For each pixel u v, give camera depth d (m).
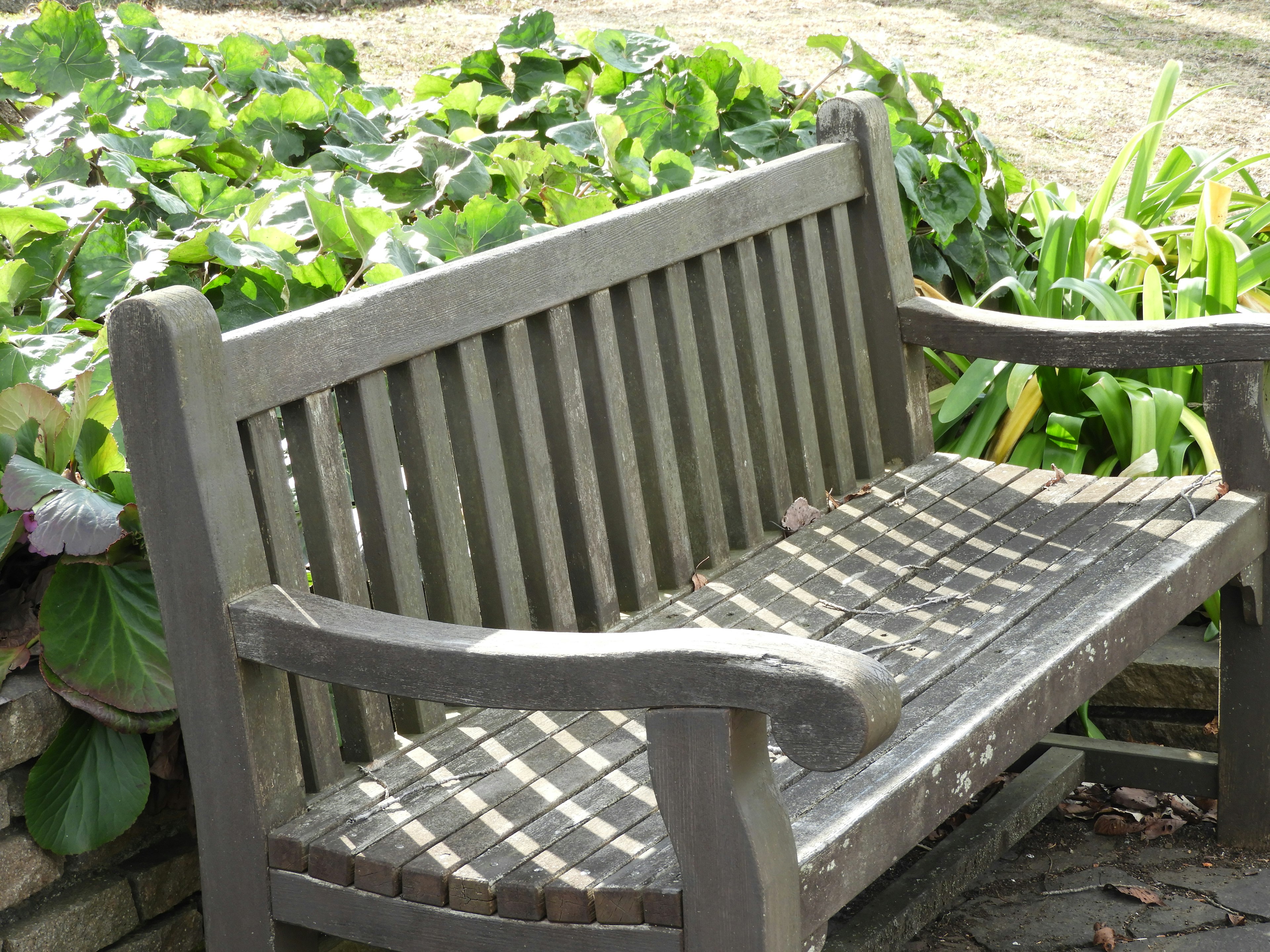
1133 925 1.96
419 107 2.78
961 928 1.98
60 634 1.44
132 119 2.44
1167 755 2.17
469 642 1.17
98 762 1.46
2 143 2.30
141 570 1.51
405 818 1.32
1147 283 2.62
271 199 2.11
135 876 1.53
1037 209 3.18
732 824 1.07
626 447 1.76
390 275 1.88
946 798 1.34
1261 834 2.11
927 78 3.03
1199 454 2.58
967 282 2.99
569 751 1.45
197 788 1.34
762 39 5.99
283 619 1.24
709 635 1.07
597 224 1.72
